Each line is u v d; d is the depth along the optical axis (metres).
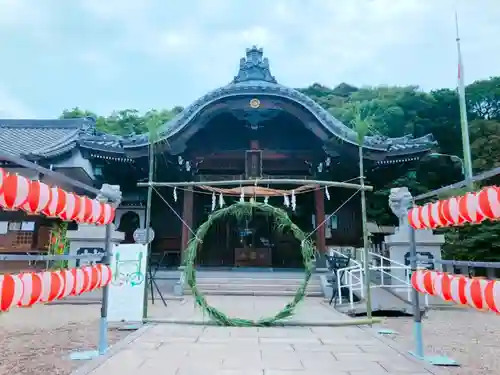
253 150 15.16
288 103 14.17
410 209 5.73
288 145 16.14
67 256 4.83
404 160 14.66
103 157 14.77
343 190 17.19
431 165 30.12
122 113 37.06
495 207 3.81
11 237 17.28
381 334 6.91
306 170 16.16
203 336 6.37
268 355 5.21
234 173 16.45
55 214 4.45
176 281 13.81
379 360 5.02
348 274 11.12
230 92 13.96
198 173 16.31
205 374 4.36
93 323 7.84
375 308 9.18
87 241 11.27
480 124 29.05
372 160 14.55
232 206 7.94
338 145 14.29
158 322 7.43
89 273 5.06
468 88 34.50
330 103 40.00
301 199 18.22
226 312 8.99
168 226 17.86
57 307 9.86
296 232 7.86
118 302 7.44
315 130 14.27
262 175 15.30
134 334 6.48
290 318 7.89
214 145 16.23
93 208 5.23
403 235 11.12
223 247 18.23
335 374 4.41
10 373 4.64
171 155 14.62
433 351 5.84
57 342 6.26
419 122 33.25
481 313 9.38
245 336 6.41
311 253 7.81
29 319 8.27
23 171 16.83
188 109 14.09
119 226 17.80
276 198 18.33
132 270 7.59
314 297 11.77
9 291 3.65
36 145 22.81
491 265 4.13
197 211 18.17
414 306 5.51
